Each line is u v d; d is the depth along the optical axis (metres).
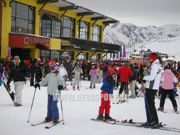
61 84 9.41
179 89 23.09
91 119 10.24
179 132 8.84
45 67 21.72
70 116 10.77
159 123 9.52
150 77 9.20
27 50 32.56
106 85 10.19
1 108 11.85
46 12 36.66
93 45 41.50
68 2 37.31
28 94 16.52
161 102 12.88
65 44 36.06
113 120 10.07
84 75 30.59
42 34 36.25
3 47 28.64
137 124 9.69
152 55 9.34
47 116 9.57
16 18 31.19
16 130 8.41
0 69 15.51
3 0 28.62
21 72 12.45
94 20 49.12
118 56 48.97
